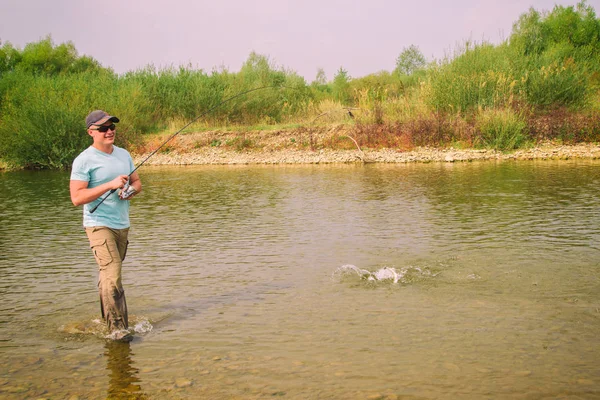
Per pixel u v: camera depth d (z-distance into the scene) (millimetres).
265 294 5496
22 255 7383
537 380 3609
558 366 3801
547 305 4973
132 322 4840
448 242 7426
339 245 7465
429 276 5949
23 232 8906
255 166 19172
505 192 11492
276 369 3852
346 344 4234
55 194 13578
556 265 6211
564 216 8898
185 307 5184
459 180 13578
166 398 3498
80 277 6305
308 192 12562
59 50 36875
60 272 6523
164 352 4195
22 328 4770
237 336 4453
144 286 5867
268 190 13133
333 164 18797
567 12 32625
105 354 4199
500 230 8055
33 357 4172
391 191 12234
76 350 4289
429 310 4926
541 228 8102
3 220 10000
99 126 4805
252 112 26781
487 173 14742
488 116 20375
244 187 13797
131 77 28234
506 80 22016
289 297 5383
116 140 23219
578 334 4320
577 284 5543
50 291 5797
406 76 39250
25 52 36500
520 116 20672
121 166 4953
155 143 23297
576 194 10938
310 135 21719
